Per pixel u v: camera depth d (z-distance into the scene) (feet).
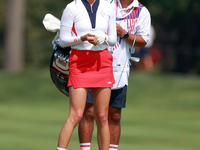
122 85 65.46
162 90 185.78
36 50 336.70
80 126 65.92
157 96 178.70
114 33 56.70
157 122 119.55
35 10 347.56
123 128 107.24
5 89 180.14
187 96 177.27
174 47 307.17
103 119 56.54
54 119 125.08
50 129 104.78
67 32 55.26
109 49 64.75
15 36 263.70
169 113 141.38
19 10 265.34
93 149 79.77
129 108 155.22
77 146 82.23
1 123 113.39
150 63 247.09
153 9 308.19
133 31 66.44
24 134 96.12
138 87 186.39
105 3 56.29
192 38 315.58
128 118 127.44
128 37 64.54
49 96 178.60
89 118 65.62
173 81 196.65
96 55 55.06
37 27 346.95
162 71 283.38
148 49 245.45
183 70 290.76
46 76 199.11
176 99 173.88
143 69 245.65
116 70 65.05
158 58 278.46
